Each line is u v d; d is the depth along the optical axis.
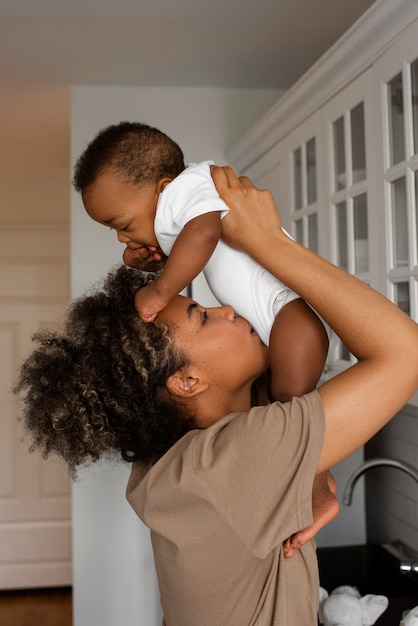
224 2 2.21
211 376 1.11
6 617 3.90
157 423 1.12
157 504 1.02
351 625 1.76
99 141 1.20
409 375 0.96
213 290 1.18
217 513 0.99
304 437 0.94
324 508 1.07
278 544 1.00
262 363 1.14
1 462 4.34
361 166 1.85
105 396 1.08
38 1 2.18
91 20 2.33
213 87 3.11
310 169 2.26
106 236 3.05
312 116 2.21
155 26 2.39
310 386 1.09
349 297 0.97
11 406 4.36
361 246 1.87
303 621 1.07
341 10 2.29
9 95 3.10
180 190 1.08
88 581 2.96
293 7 2.26
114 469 2.96
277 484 0.95
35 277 4.42
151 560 2.98
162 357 1.08
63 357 1.10
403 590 2.21
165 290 1.05
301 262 0.99
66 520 4.37
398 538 2.42
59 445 1.09
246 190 1.04
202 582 1.04
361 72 1.81
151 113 3.08
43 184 4.41
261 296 1.11
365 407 0.95
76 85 3.02
